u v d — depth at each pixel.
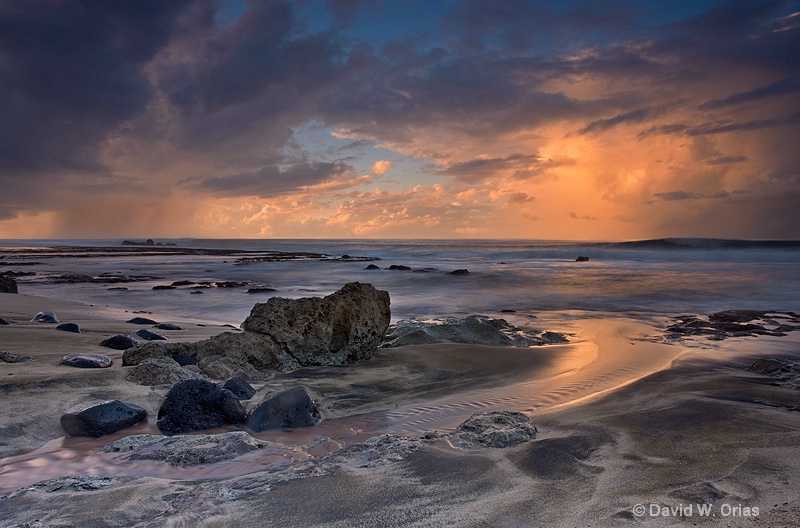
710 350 9.90
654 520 2.78
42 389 5.54
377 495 3.20
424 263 46.09
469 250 74.62
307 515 2.92
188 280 30.41
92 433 4.68
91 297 21.58
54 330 9.77
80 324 11.48
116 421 4.88
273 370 7.90
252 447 4.44
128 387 5.95
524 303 19.41
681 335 11.83
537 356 9.09
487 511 2.96
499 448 4.13
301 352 8.27
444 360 8.72
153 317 14.74
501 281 28.08
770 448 4.08
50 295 22.09
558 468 3.68
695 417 5.06
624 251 55.22
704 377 7.35
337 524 2.80
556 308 18.05
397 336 10.94
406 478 3.49
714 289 22.91
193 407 5.11
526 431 4.48
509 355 9.12
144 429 5.01
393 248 94.31
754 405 5.61
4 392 5.32
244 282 28.36
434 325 11.17
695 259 45.38
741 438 4.37
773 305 18.30
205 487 3.36
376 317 9.13
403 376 7.70
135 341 8.88
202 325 13.20
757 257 45.56
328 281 29.70
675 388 6.62
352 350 8.69
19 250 77.06
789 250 52.06
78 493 3.28
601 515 2.87
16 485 3.62
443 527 2.75
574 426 4.78
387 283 27.80
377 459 3.89
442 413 5.84
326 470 3.66
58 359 7.11
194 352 7.69
